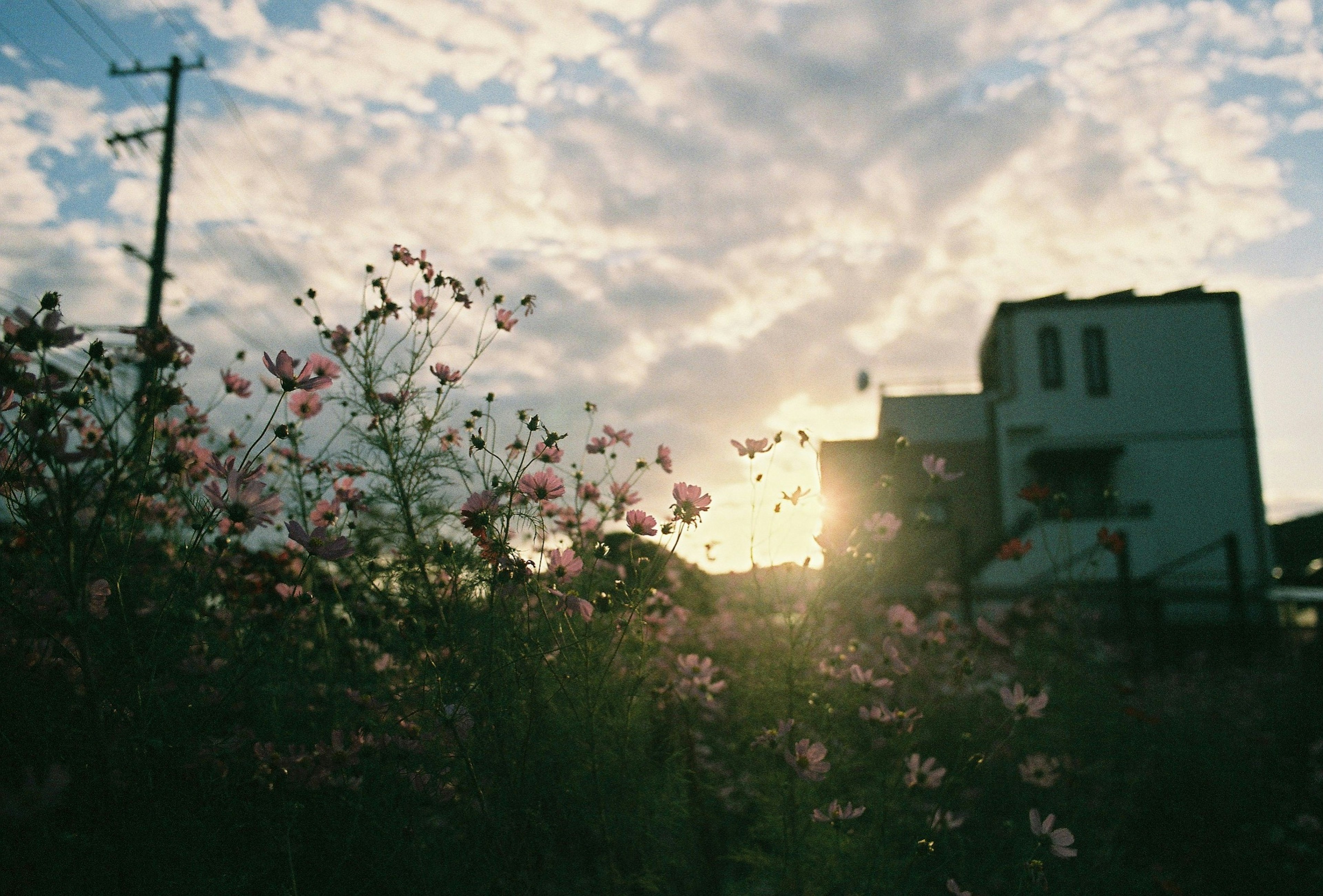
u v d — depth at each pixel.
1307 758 5.00
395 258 2.69
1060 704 3.80
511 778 1.99
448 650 2.17
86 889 1.54
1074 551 17.89
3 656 1.71
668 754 2.69
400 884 1.89
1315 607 11.12
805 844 2.47
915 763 2.72
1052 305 20.50
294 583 2.30
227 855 1.86
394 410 2.59
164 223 8.82
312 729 2.35
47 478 1.59
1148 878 3.08
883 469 17.84
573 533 2.86
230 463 1.80
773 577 2.98
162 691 1.89
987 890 2.75
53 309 1.60
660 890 2.49
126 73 9.02
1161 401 19.78
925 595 6.23
